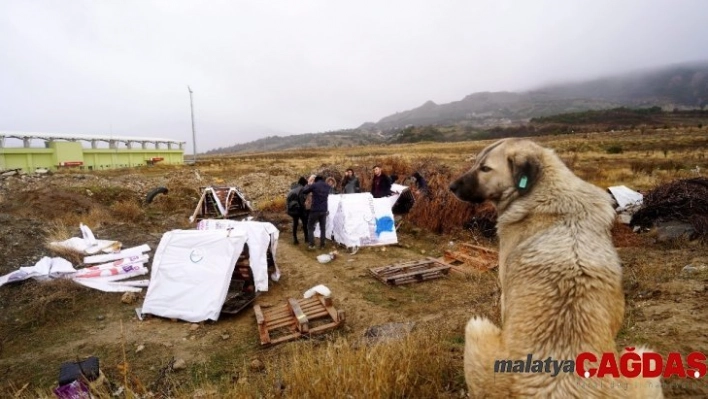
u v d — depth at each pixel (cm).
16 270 736
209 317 580
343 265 845
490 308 486
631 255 738
